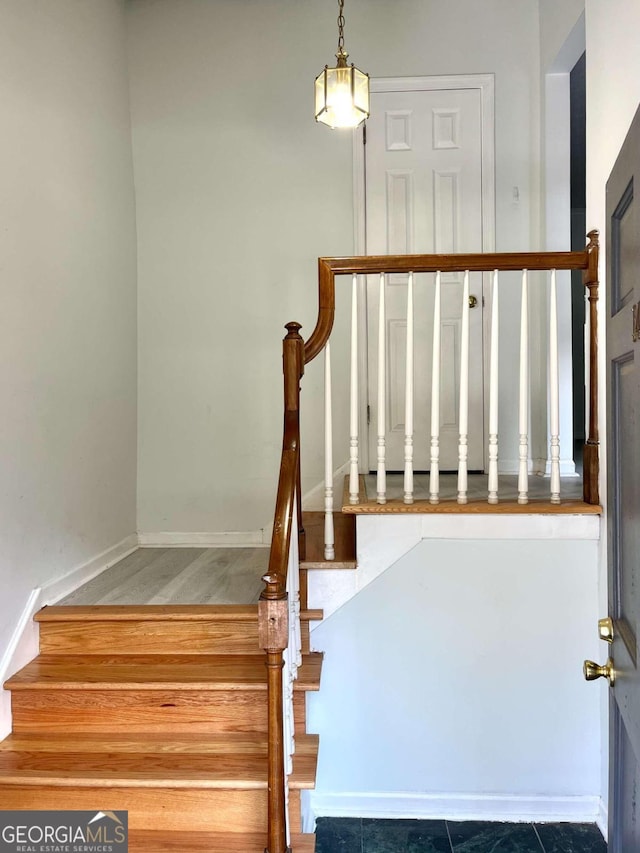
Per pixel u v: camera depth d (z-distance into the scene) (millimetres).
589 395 2223
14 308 2121
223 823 1820
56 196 2457
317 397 3430
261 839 1792
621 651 1238
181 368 3439
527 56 3363
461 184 3406
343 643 2293
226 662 2172
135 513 3410
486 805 2285
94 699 2047
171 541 3434
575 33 2805
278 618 1612
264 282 3420
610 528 1332
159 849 1762
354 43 3404
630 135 1106
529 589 2252
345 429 3418
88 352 2756
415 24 3393
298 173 3410
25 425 2189
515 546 2252
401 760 2305
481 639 2270
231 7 3412
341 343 3422
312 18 3400
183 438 3443
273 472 3420
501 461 3441
